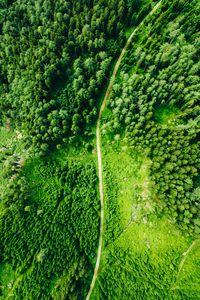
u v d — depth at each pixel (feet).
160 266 180.45
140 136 196.24
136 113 200.75
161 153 184.55
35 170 212.02
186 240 181.47
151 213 188.75
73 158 214.69
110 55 216.74
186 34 206.80
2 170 212.64
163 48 199.62
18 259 181.98
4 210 193.16
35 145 212.02
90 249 189.37
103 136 213.05
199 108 185.68
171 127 191.21
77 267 181.27
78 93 206.59
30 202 199.62
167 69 195.00
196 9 206.49
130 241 189.16
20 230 188.85
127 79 211.20
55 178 208.95
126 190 199.41
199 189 171.83
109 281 180.55
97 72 205.26
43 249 182.09
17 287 175.52
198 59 202.59
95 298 176.96
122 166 204.64
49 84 213.87
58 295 170.50
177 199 175.01
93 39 216.33
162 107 202.80
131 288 177.68
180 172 178.60
